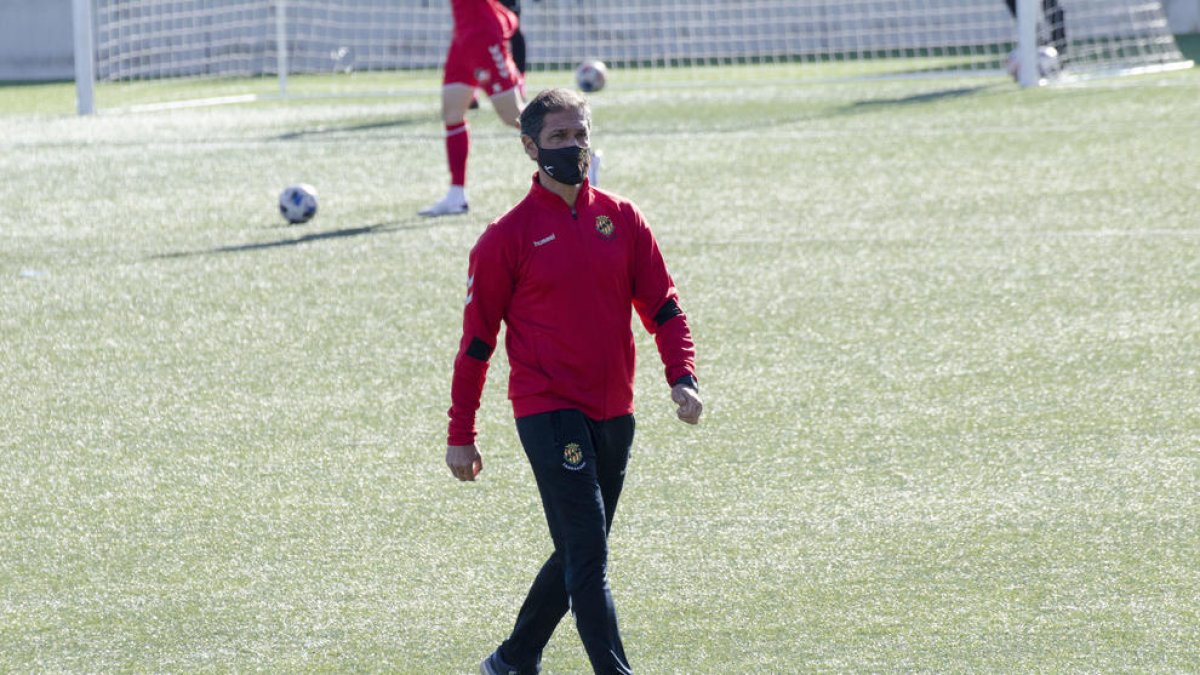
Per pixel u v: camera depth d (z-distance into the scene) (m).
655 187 42.66
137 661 14.43
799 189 41.59
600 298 12.60
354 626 15.15
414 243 35.41
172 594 16.08
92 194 45.03
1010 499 18.12
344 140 56.78
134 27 89.12
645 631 14.77
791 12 94.25
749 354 25.09
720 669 13.84
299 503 18.81
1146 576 15.66
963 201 38.59
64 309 29.80
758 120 57.97
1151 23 79.75
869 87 69.75
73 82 93.44
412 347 26.22
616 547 17.05
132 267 33.59
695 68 86.94
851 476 19.17
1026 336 25.56
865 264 31.55
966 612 14.93
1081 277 29.58
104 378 24.88
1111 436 20.33
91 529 18.11
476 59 38.69
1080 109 55.84
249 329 27.77
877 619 14.85
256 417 22.52
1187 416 21.03
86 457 20.91
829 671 13.71
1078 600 15.12
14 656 14.59
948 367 23.94
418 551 17.14
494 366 25.05
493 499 18.80
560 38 94.31
